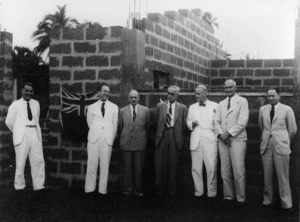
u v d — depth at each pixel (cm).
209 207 722
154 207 723
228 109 759
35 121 859
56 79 905
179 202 757
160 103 818
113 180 867
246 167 802
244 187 755
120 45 865
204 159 776
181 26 1154
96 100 873
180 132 796
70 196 804
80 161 888
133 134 799
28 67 1565
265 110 734
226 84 763
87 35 884
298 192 748
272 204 748
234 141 749
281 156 710
